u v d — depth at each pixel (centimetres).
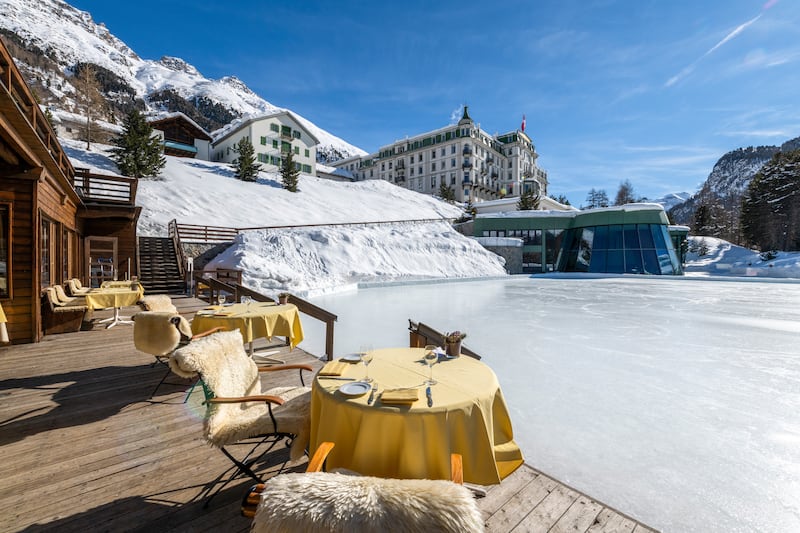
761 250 4481
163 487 242
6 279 584
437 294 1709
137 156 2766
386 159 7319
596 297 1611
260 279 1486
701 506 269
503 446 214
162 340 405
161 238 1712
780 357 682
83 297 815
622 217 2991
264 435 226
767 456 340
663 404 461
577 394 493
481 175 6406
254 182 3684
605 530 207
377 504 129
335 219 3167
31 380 434
